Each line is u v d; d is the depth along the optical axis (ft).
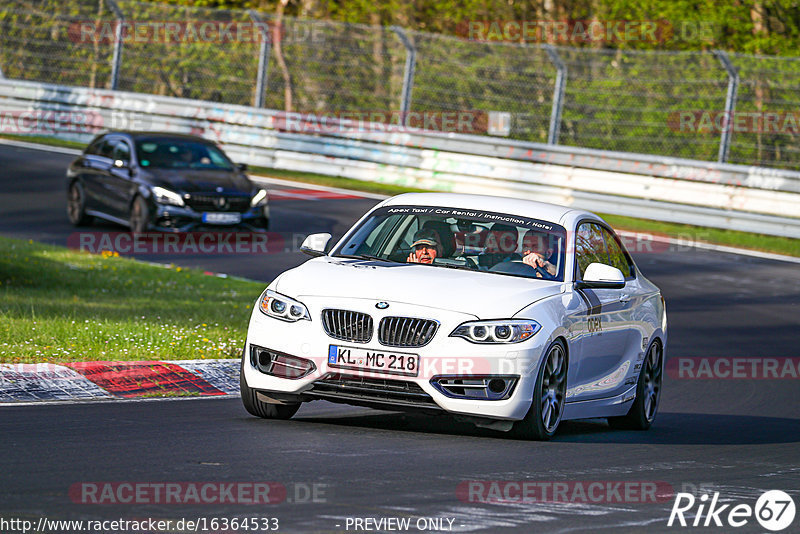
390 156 354.95
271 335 103.45
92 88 390.63
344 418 113.39
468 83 383.86
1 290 182.19
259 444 94.17
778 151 360.07
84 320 154.40
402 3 463.42
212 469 83.05
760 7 433.07
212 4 475.31
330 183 350.84
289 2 476.54
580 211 121.60
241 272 224.74
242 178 268.00
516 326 100.89
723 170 319.68
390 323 100.22
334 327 101.40
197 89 408.05
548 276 110.63
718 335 196.24
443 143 353.31
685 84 370.32
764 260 278.05
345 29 399.65
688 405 143.84
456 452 95.81
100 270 210.59
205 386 126.72
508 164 338.54
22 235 251.39
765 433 124.06
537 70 380.17
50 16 420.36
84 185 268.21
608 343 116.06
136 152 265.34
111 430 97.91
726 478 93.25
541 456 97.25
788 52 425.69
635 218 325.83
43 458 84.53
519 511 75.25
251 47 406.21
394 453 93.25
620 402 120.37
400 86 387.96
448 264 111.24
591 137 374.84
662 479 90.68
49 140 391.04
